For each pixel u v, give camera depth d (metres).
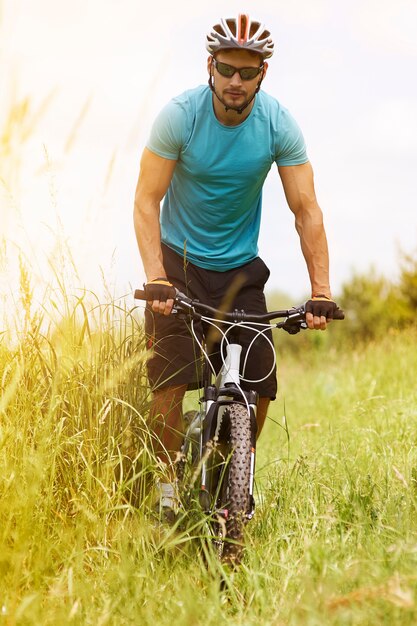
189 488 4.25
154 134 4.46
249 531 4.29
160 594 3.58
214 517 4.04
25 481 3.84
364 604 3.11
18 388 4.21
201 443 4.14
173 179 4.67
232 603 3.58
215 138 4.44
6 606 3.29
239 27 4.18
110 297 4.50
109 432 4.31
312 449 5.75
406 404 7.39
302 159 4.61
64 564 3.74
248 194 4.59
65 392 4.38
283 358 16.58
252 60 4.21
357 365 11.18
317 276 4.52
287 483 4.77
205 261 4.63
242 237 4.72
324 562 3.48
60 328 4.45
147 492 4.41
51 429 4.18
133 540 3.91
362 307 21.00
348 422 6.86
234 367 4.17
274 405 10.73
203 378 4.45
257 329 4.25
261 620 3.30
